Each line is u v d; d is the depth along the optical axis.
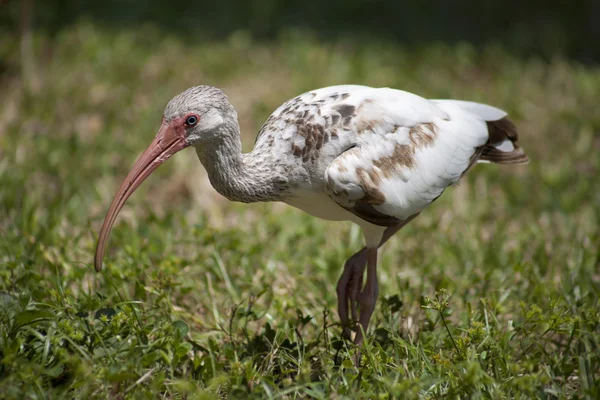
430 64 20.38
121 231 11.34
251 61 20.00
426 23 24.72
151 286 9.73
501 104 17.73
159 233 11.52
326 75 18.78
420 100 9.32
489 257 11.21
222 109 8.40
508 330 8.70
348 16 24.97
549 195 13.50
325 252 11.47
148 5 23.98
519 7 25.91
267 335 8.80
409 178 8.77
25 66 17.94
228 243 10.91
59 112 16.36
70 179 13.12
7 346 7.50
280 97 17.42
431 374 7.81
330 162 8.50
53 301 8.63
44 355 7.29
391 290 10.45
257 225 12.23
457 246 11.64
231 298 9.85
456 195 13.63
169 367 7.84
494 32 24.53
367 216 8.70
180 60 19.64
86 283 10.16
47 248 10.55
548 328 8.49
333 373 7.94
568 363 8.30
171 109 8.39
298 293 10.27
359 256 9.48
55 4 22.77
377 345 8.35
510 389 7.66
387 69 19.31
